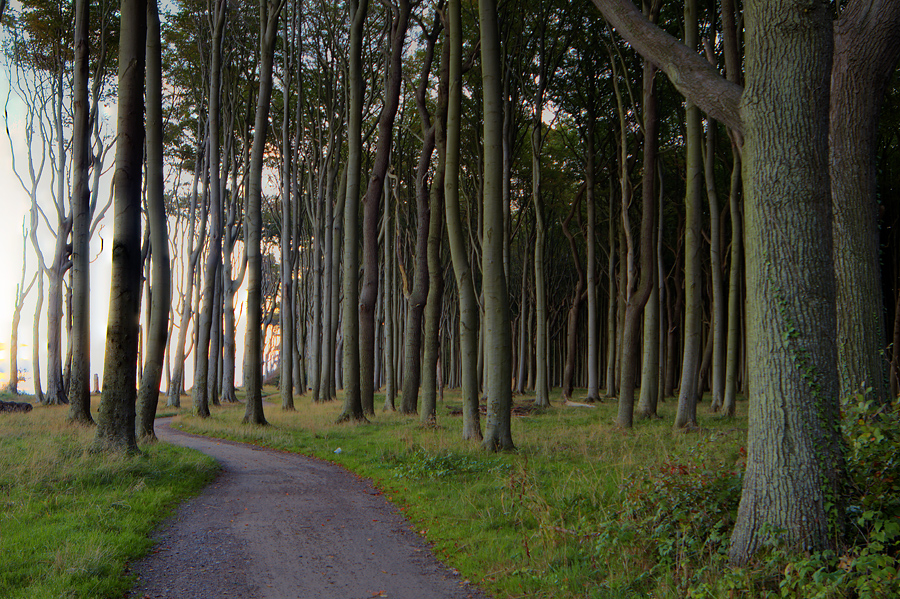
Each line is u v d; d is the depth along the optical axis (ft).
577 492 26.55
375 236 70.85
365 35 89.71
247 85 97.96
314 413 75.87
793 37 16.37
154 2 45.09
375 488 33.17
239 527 24.45
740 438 31.89
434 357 60.64
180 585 17.87
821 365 15.94
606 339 147.13
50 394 87.04
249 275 66.08
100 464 32.60
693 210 55.83
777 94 16.55
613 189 94.94
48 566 17.67
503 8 76.18
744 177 17.54
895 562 14.56
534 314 142.20
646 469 25.52
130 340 38.06
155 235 46.47
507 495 27.14
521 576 18.35
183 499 28.99
